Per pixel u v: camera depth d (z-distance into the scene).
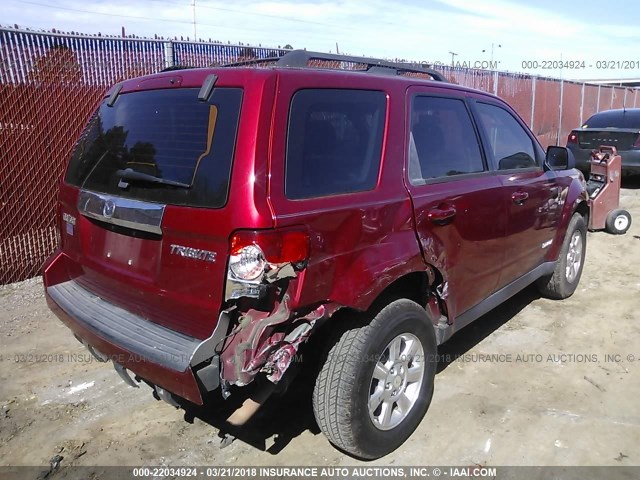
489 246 3.64
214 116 2.46
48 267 3.29
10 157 5.50
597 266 6.24
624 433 3.13
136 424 3.33
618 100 20.47
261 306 2.32
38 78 5.56
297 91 2.50
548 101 14.88
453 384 3.68
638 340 4.32
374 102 2.91
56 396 3.64
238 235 2.23
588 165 11.19
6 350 4.27
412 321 2.94
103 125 3.09
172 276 2.49
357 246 2.61
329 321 2.71
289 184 2.38
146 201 2.56
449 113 3.48
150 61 6.39
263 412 3.39
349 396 2.64
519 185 3.96
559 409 3.38
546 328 4.56
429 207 3.03
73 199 3.11
